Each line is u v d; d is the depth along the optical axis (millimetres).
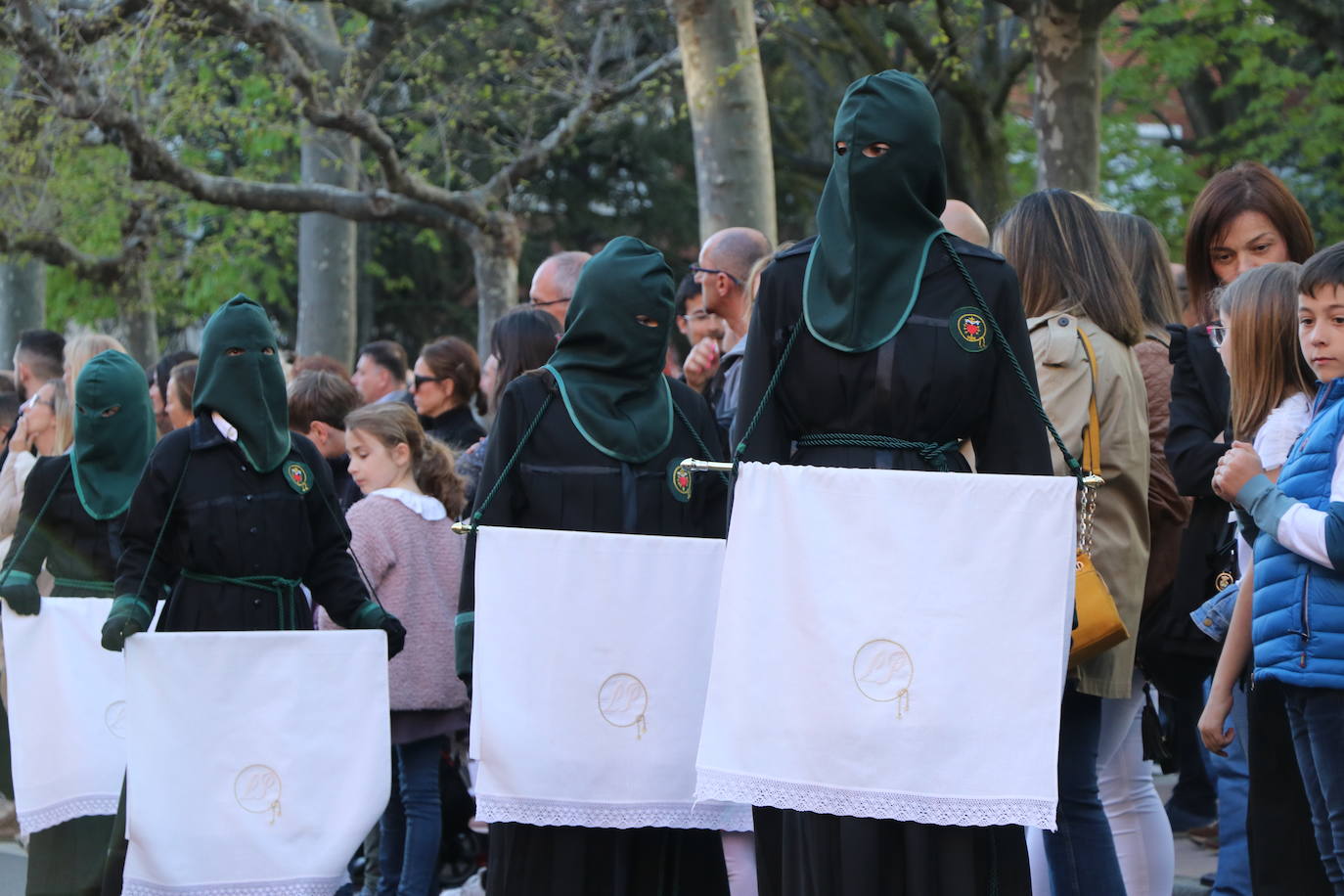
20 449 8594
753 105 13242
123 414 6957
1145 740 5641
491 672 4926
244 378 6059
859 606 4031
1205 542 5496
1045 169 12859
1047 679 3988
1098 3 12469
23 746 6504
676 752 5016
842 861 4086
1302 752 4590
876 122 4176
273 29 16250
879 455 4223
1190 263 6324
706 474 5484
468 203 18625
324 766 5758
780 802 4043
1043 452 4250
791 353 4305
